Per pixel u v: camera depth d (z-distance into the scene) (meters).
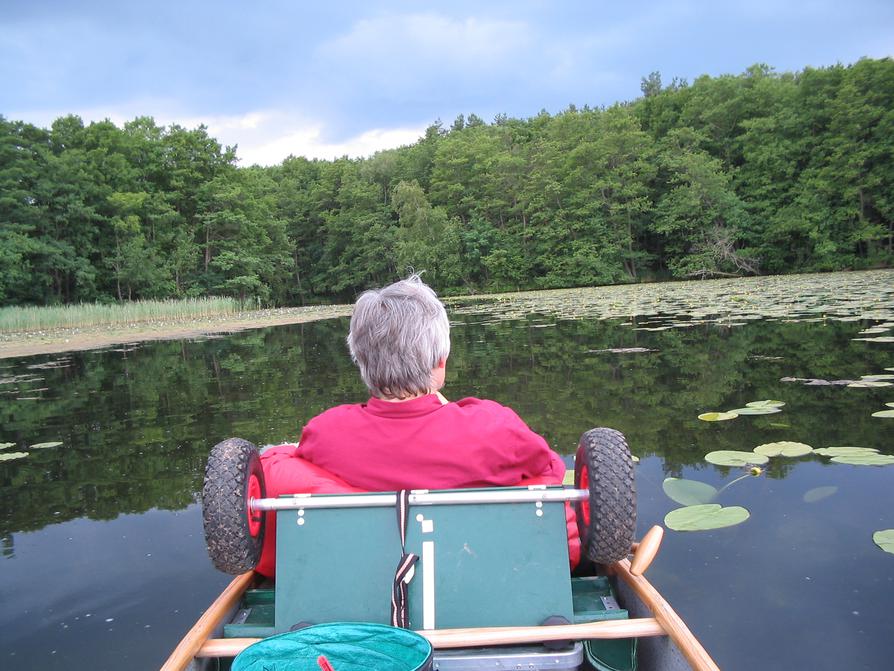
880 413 3.83
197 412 5.43
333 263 57.34
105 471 3.81
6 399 6.91
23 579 2.43
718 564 2.23
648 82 66.81
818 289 17.06
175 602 2.22
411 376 1.58
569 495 1.43
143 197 37.47
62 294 36.34
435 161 51.53
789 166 35.00
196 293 40.25
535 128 58.06
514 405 4.80
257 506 1.48
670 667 1.37
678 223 36.97
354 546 1.42
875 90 32.28
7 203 32.25
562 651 1.33
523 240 43.59
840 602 1.95
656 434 3.83
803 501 2.71
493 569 1.39
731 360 6.31
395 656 1.21
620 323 11.16
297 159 70.69
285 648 1.23
